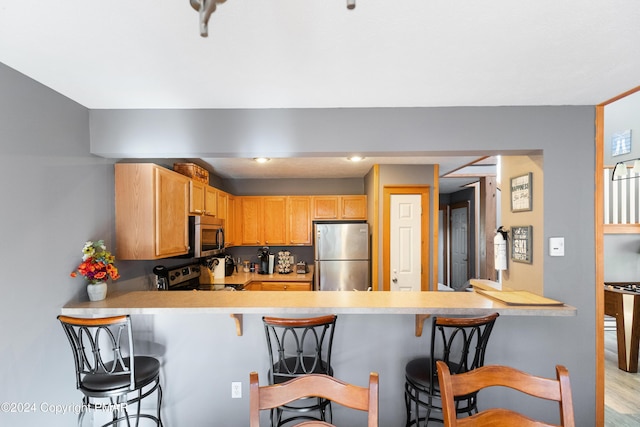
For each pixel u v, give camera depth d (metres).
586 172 2.12
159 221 2.43
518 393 2.15
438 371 1.14
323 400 1.80
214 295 2.24
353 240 4.08
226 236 4.23
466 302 2.03
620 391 2.86
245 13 1.16
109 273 2.12
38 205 1.75
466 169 5.14
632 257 4.40
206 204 3.46
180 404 2.14
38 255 1.75
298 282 4.24
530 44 1.38
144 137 2.15
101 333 2.14
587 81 1.76
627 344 3.25
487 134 2.13
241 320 2.10
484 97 1.99
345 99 2.01
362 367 2.16
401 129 2.15
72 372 2.00
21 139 1.65
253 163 3.78
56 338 1.88
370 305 1.94
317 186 4.91
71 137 1.98
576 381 2.12
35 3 1.10
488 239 5.31
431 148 2.14
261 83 1.77
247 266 4.88
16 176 1.62
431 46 1.40
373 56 1.48
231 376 2.14
